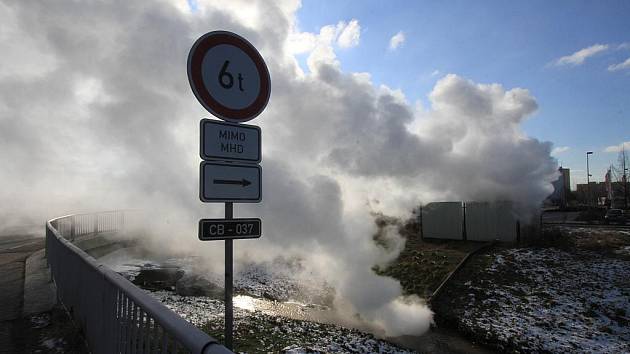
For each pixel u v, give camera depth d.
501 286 13.58
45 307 6.02
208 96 3.40
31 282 7.58
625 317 10.87
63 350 4.46
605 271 14.27
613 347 9.35
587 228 25.00
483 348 9.93
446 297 13.16
